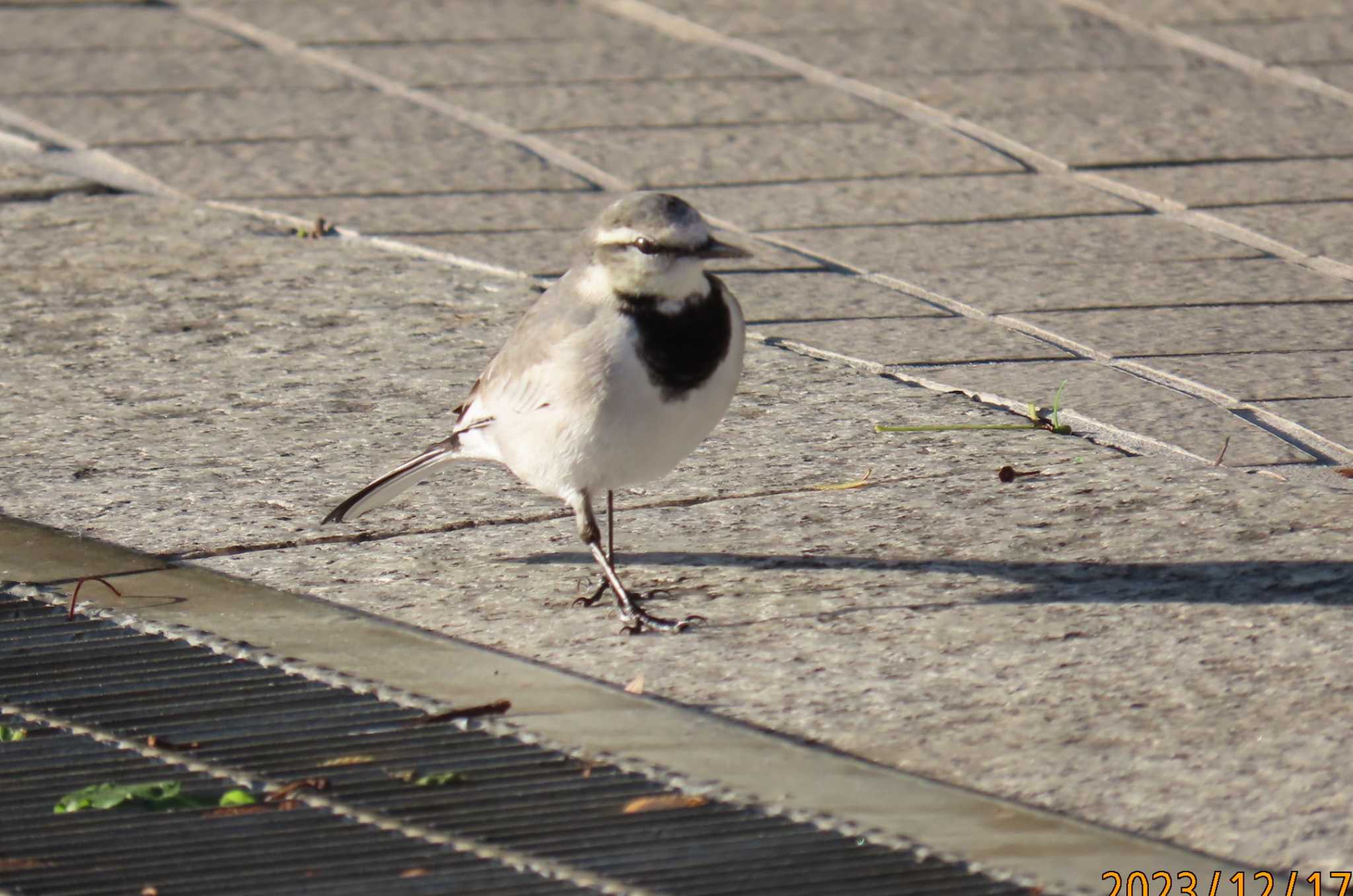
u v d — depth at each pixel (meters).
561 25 26.12
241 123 21.41
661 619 9.92
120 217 18.17
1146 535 10.93
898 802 7.97
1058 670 9.19
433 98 22.45
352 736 8.81
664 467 9.97
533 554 11.02
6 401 13.55
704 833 7.81
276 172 19.61
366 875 7.59
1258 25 25.52
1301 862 7.38
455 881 7.52
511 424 10.04
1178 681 9.03
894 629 9.76
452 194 18.86
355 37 25.48
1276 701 8.78
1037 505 11.45
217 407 13.48
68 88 22.91
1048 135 20.75
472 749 8.64
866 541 11.00
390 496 11.03
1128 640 9.52
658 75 23.45
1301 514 11.17
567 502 10.10
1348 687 8.92
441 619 10.11
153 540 11.22
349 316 15.45
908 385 13.77
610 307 9.55
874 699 8.95
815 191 18.92
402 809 8.11
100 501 11.79
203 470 12.30
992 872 7.41
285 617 10.16
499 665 9.51
